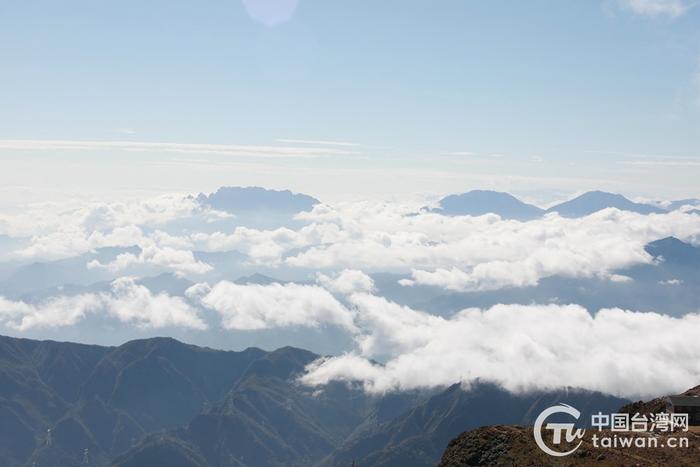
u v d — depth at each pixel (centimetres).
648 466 8494
